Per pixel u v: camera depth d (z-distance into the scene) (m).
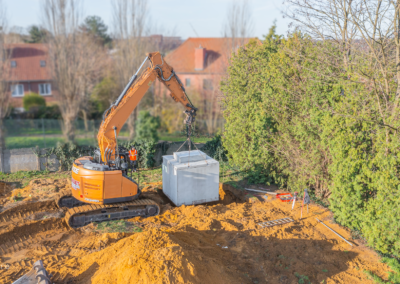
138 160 19.42
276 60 14.54
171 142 20.41
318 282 8.29
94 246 10.16
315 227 11.45
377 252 9.76
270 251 9.57
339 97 12.36
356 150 10.47
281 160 14.83
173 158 14.65
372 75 10.91
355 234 10.84
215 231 10.96
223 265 8.41
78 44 31.39
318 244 10.07
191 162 13.99
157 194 15.06
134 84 12.17
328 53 13.03
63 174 18.03
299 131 13.27
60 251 9.87
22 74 41.16
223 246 9.88
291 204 13.55
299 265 8.87
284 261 9.07
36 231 11.36
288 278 8.39
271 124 14.95
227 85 18.53
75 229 11.35
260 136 15.00
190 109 12.78
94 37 57.72
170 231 9.78
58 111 39.81
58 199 13.19
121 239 9.69
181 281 6.95
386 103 10.51
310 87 12.88
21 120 35.75
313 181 13.67
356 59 12.50
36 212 12.29
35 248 10.00
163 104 36.22
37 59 42.72
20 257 9.54
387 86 10.77
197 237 9.95
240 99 16.62
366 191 10.56
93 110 38.97
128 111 11.71
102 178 11.44
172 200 14.02
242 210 12.82
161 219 12.20
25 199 13.80
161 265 7.16
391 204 9.33
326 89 12.77
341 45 13.45
